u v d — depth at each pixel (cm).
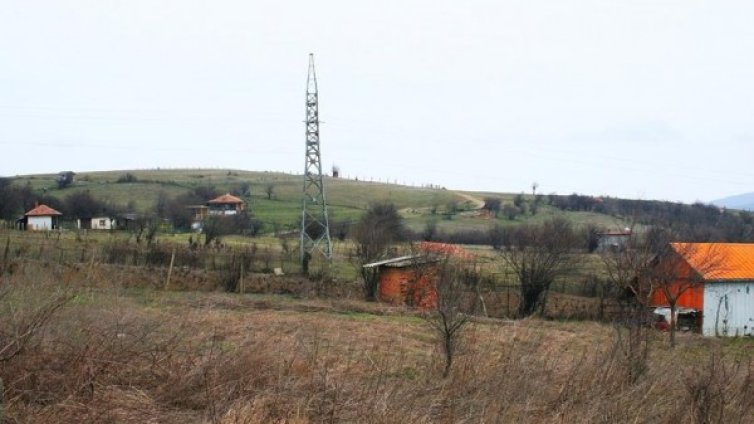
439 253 3312
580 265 3891
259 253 4009
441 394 866
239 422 713
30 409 688
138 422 721
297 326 1584
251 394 803
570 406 857
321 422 739
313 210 8344
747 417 888
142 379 851
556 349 1225
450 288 1878
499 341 1279
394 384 872
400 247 4188
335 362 1052
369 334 1753
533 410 847
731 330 3291
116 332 921
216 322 1351
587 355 1132
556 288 3612
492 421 796
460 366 1012
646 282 2358
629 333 1170
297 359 984
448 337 1143
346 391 830
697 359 1316
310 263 3875
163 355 923
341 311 2492
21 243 3525
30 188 7244
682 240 3684
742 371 1074
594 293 3412
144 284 2653
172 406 798
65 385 757
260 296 2752
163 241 4319
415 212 8438
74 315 1010
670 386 1009
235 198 7725
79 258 3050
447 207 8988
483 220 7519
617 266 2711
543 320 2650
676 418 860
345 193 10512
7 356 761
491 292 3216
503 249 4412
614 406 871
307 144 4831
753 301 3350
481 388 895
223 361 896
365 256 3634
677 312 3212
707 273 3238
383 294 3108
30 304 962
